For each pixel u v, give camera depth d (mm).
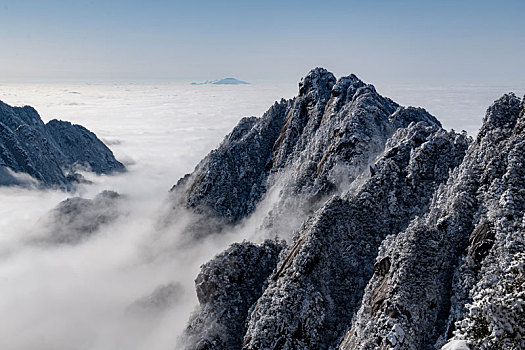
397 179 62781
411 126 74375
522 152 45156
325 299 52844
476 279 39906
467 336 25859
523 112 49000
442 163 61844
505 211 41406
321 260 55469
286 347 48969
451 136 66188
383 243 51531
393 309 40031
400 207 60406
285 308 51469
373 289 46438
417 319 39250
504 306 24906
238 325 59562
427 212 58000
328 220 58844
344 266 56031
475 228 43500
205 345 56375
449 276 42844
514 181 43562
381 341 38375
